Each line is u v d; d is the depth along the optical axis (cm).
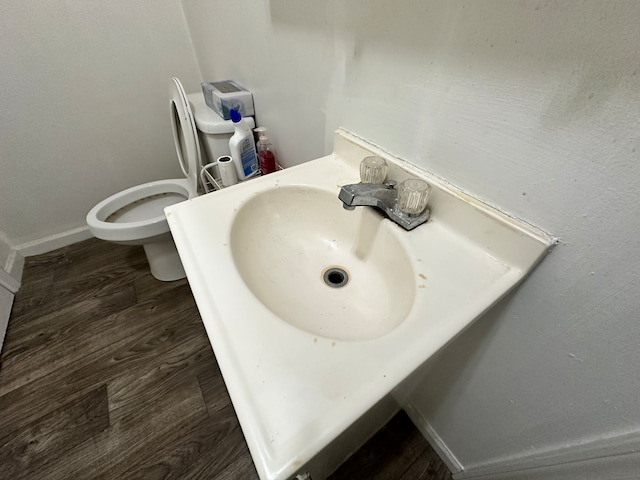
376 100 59
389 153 62
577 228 38
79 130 135
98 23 119
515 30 35
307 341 37
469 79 42
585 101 32
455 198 50
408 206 53
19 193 136
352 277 61
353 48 58
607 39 29
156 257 131
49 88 121
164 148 160
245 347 36
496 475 72
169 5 127
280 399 32
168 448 91
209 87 111
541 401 55
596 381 45
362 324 52
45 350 113
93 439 92
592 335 42
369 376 34
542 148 38
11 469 86
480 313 41
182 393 102
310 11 63
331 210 66
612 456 45
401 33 48
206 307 41
